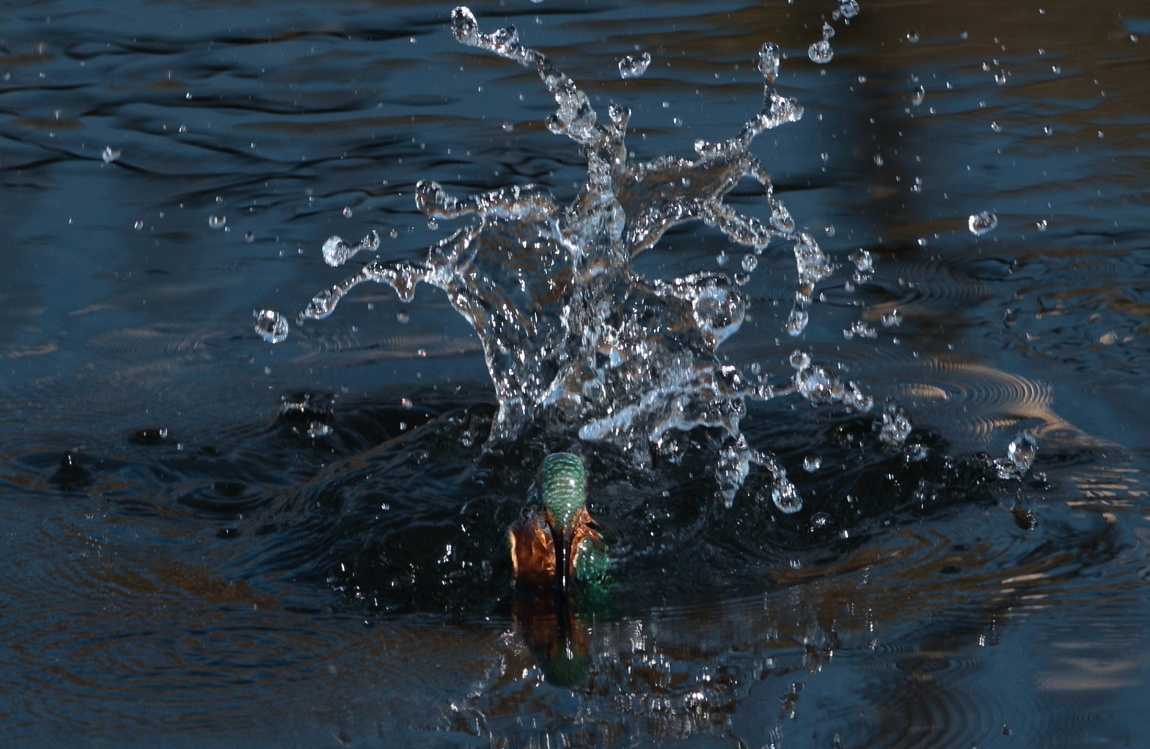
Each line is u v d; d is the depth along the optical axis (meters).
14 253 15.28
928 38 21.61
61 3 23.88
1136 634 8.57
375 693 8.22
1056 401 12.15
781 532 10.28
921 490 10.72
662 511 10.41
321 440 11.85
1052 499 10.52
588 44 21.55
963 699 7.97
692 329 12.61
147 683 8.37
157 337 13.70
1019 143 17.73
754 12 22.95
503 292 12.98
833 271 14.92
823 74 20.16
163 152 18.06
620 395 11.91
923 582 9.44
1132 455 11.15
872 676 8.24
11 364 13.09
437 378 12.97
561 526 9.48
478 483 10.79
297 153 17.97
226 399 12.59
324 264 15.23
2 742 7.77
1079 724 7.67
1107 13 22.27
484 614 9.26
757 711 7.94
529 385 12.20
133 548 10.13
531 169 17.19
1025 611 8.94
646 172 13.84
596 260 12.67
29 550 10.06
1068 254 15.01
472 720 7.93
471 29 12.49
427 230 15.94
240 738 7.77
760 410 12.08
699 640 8.80
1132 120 18.23
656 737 7.72
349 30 22.44
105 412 12.29
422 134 18.45
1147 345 13.09
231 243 15.66
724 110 18.67
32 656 8.68
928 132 18.20
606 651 8.66
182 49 21.67
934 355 13.16
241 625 9.05
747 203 16.47
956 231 15.65
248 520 10.60
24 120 18.88
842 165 17.31
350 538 10.04
